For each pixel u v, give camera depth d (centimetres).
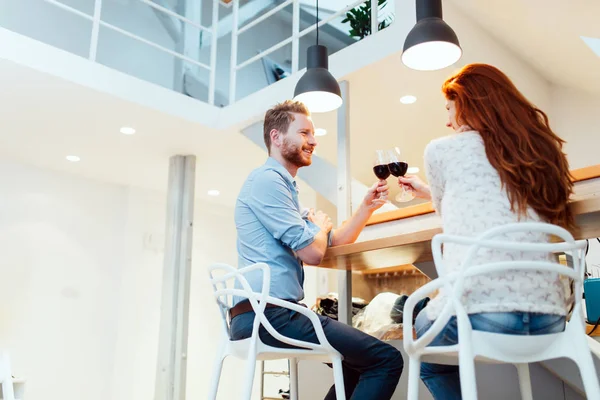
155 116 429
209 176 563
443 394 159
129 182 573
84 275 529
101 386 519
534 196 125
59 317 504
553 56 379
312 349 157
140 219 579
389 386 153
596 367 187
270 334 157
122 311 542
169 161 514
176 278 480
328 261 217
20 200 504
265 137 198
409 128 452
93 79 391
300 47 560
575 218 147
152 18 514
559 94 445
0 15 422
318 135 461
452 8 344
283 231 167
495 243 114
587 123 426
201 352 596
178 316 471
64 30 459
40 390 482
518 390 212
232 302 172
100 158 510
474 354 116
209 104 458
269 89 425
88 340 519
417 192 195
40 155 500
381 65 349
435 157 136
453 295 116
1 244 484
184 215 494
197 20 542
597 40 324
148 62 502
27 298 488
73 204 537
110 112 422
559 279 125
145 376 547
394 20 344
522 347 118
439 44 258
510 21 348
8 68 361
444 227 132
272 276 166
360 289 516
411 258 212
